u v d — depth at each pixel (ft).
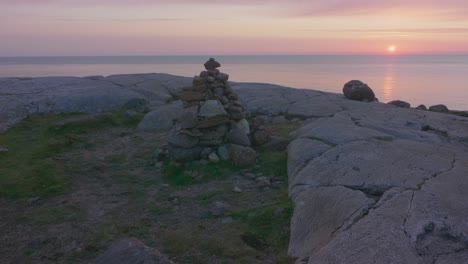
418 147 31.55
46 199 28.02
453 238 18.40
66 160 35.63
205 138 33.50
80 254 20.93
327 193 23.99
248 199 26.73
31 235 22.99
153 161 34.83
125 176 32.24
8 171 32.27
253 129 37.14
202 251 20.56
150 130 44.88
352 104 54.34
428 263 16.40
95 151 38.45
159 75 75.10
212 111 33.71
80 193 28.99
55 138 41.52
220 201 26.48
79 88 58.54
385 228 18.81
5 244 22.08
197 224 23.67
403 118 42.70
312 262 17.94
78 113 50.01
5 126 45.29
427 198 21.77
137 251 16.94
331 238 19.63
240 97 59.72
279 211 23.76
